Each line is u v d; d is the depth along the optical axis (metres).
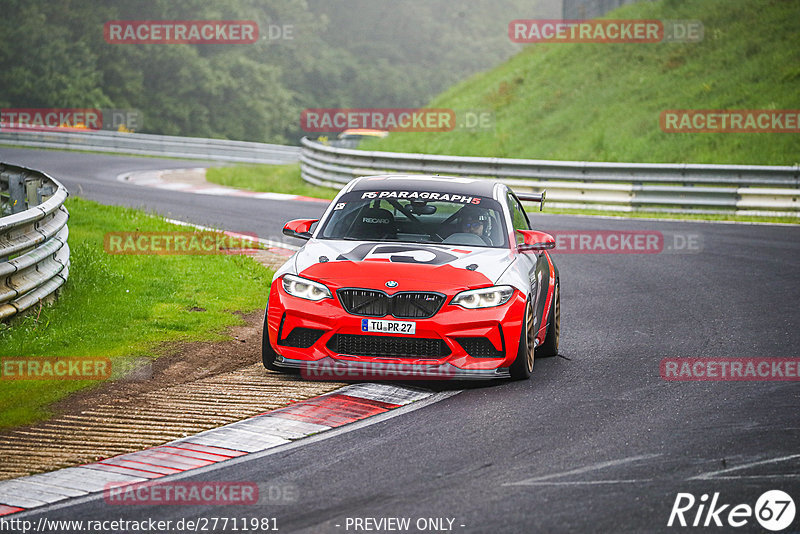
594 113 108.50
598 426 22.08
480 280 25.42
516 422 22.39
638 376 27.05
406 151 118.12
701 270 47.09
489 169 78.81
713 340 31.91
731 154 86.25
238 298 36.62
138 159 126.31
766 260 49.88
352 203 29.45
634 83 113.38
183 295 36.16
